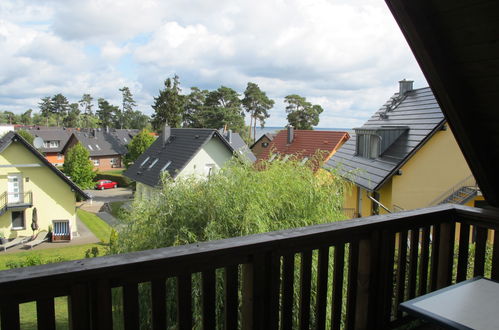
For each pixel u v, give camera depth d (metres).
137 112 82.88
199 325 4.92
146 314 5.50
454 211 2.60
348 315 2.15
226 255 1.58
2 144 19.19
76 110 84.94
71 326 1.26
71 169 34.75
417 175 12.74
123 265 1.31
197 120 53.69
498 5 1.74
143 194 7.54
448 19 1.91
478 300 1.74
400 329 2.44
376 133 13.81
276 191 7.14
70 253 17.09
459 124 2.33
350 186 8.26
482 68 2.04
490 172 2.52
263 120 57.91
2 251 17.70
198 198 6.71
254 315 1.69
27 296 1.18
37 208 19.92
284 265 1.78
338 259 2.01
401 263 2.34
